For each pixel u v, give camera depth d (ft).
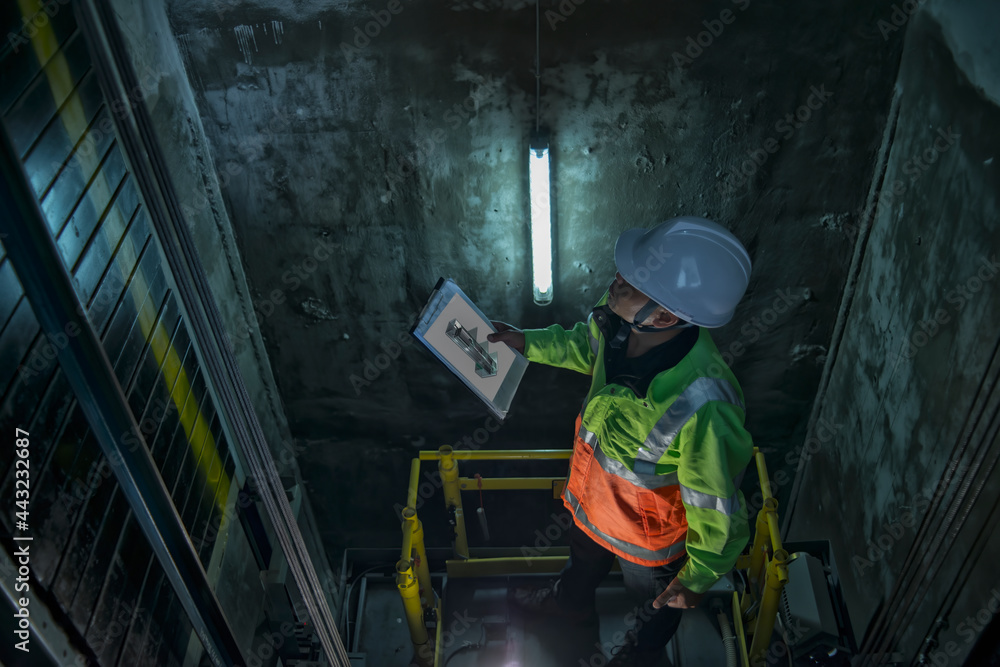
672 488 8.11
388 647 12.71
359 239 11.35
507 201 10.90
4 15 5.83
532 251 11.10
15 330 5.34
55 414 5.91
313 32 9.37
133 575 7.26
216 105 9.97
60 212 6.50
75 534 6.18
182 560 7.23
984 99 7.77
